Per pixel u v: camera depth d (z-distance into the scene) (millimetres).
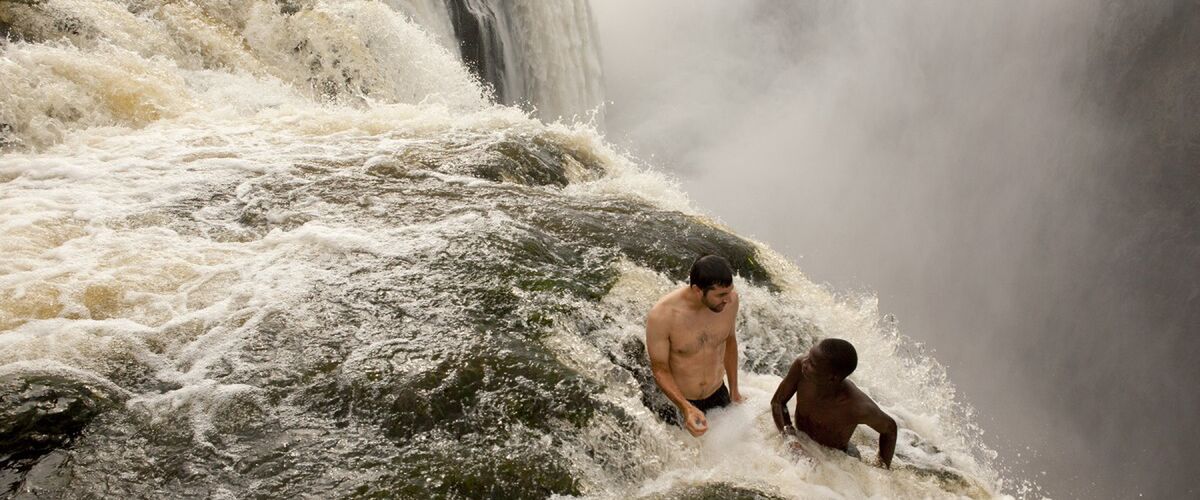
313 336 4754
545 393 4367
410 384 4375
